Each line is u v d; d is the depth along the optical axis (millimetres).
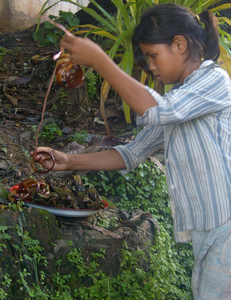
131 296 2088
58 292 1731
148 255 2459
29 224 1728
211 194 1247
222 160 1242
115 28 3305
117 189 2840
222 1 4969
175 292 2436
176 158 1314
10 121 3293
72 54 1099
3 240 1501
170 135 1342
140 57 1420
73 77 1223
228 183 1239
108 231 2135
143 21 1273
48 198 1932
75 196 2051
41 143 3070
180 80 1367
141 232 2459
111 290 1984
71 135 3238
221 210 1241
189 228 1324
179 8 1290
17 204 1806
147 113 1104
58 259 1826
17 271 1518
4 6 6516
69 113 3633
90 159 1646
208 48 1354
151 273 2439
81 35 4883
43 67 4129
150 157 2961
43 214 1803
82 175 2729
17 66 4367
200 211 1284
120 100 3941
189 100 1153
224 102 1214
